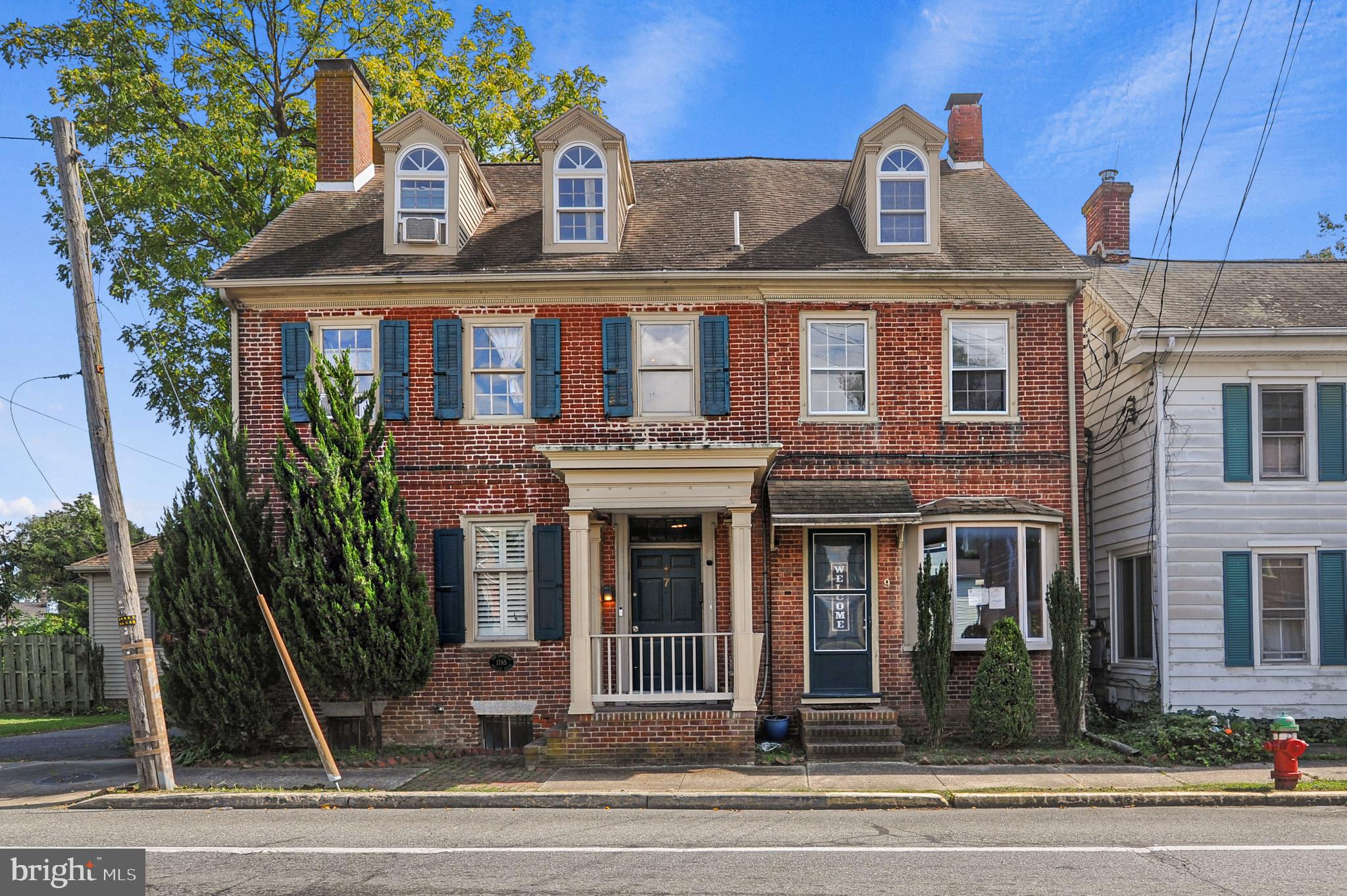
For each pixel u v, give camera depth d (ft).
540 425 50.70
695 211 57.52
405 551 46.37
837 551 50.24
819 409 50.98
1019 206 57.57
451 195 52.80
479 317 51.21
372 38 75.00
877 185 52.60
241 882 25.58
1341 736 49.11
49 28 66.39
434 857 28.27
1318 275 60.75
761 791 37.50
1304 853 28.22
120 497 40.52
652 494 46.21
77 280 40.27
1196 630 50.60
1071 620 46.78
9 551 110.73
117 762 47.91
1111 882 25.17
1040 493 50.75
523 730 49.60
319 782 40.57
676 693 45.96
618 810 36.24
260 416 50.88
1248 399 51.72
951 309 51.37
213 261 69.36
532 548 50.21
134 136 67.05
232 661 45.14
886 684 49.26
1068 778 39.81
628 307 51.19
